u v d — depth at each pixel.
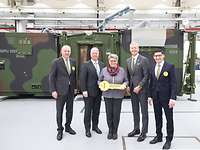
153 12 12.33
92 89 5.16
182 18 12.86
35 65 9.44
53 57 9.42
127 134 5.47
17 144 4.91
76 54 9.45
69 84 5.19
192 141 5.03
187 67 9.46
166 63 4.54
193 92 9.47
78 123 6.34
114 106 5.05
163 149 4.59
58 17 13.26
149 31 9.07
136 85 5.00
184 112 7.48
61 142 5.00
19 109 7.94
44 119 6.71
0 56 9.38
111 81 4.95
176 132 5.61
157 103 4.69
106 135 5.41
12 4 11.83
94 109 5.46
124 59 9.25
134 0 12.53
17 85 9.48
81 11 12.29
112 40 9.31
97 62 5.27
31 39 9.36
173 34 9.17
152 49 9.12
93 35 9.38
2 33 9.30
